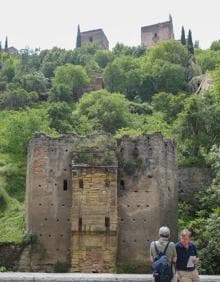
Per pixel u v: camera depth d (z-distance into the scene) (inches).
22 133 2751.0
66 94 4131.4
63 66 4753.9
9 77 5142.7
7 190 2218.3
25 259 1418.6
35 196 1457.9
